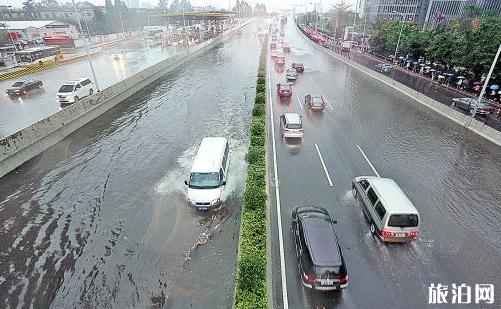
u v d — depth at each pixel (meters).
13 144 21.42
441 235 14.53
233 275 13.17
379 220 13.81
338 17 105.44
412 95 36.53
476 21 51.81
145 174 21.00
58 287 12.97
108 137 26.69
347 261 13.02
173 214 17.05
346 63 59.03
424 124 27.67
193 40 94.62
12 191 19.31
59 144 25.41
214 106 34.66
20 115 29.52
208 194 17.11
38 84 39.69
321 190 17.91
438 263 12.98
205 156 19.12
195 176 17.81
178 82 45.41
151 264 13.89
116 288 12.84
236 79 47.06
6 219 16.98
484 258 13.28
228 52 73.81
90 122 29.86
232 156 22.91
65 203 18.22
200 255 14.27
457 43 37.88
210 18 119.62
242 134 27.02
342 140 24.48
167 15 113.06
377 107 32.41
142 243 15.10
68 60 60.56
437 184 18.56
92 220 16.80
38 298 12.53
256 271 11.24
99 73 49.53
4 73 46.44
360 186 16.50
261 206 15.13
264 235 13.39
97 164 22.36
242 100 36.78
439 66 46.56
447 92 36.84
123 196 18.72
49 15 127.06
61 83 42.69
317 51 75.00
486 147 23.19
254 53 72.31
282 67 54.34
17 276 13.55
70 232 15.99
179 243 15.00
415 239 14.22
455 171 19.95
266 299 10.55
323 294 11.54
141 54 71.19
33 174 21.14
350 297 11.46
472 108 28.88
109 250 14.77
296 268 12.58
